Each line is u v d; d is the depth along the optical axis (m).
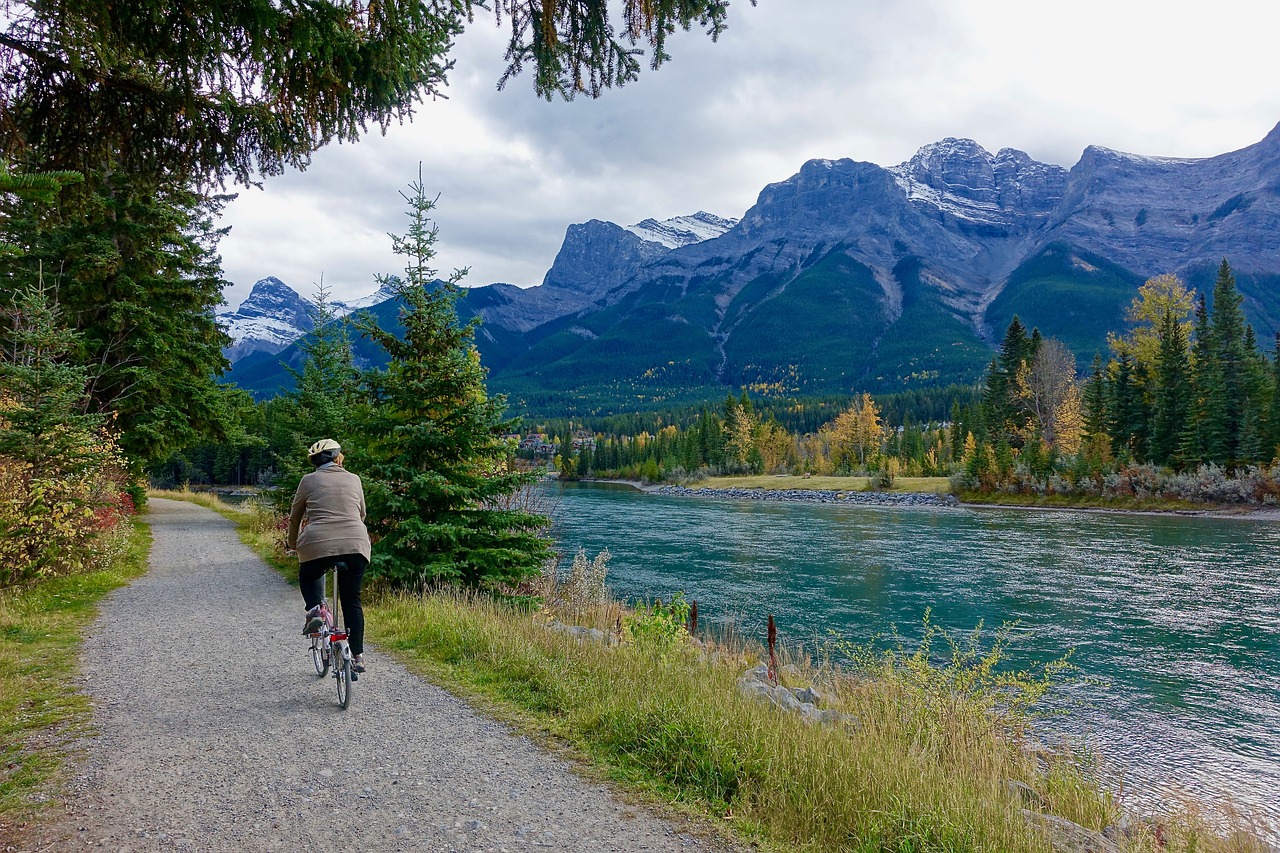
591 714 5.61
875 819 3.98
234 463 84.81
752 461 121.88
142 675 6.79
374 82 4.97
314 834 3.74
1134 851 4.57
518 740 5.27
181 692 6.25
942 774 4.82
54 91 4.76
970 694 7.77
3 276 16.97
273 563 15.36
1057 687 13.57
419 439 11.52
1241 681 14.02
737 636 15.37
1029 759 7.01
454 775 4.60
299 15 4.27
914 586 24.12
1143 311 81.50
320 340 21.22
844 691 9.21
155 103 4.94
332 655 6.07
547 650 7.52
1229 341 68.31
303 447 19.81
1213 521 49.06
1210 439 63.75
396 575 10.98
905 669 8.59
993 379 92.94
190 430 23.19
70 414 12.20
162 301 21.86
